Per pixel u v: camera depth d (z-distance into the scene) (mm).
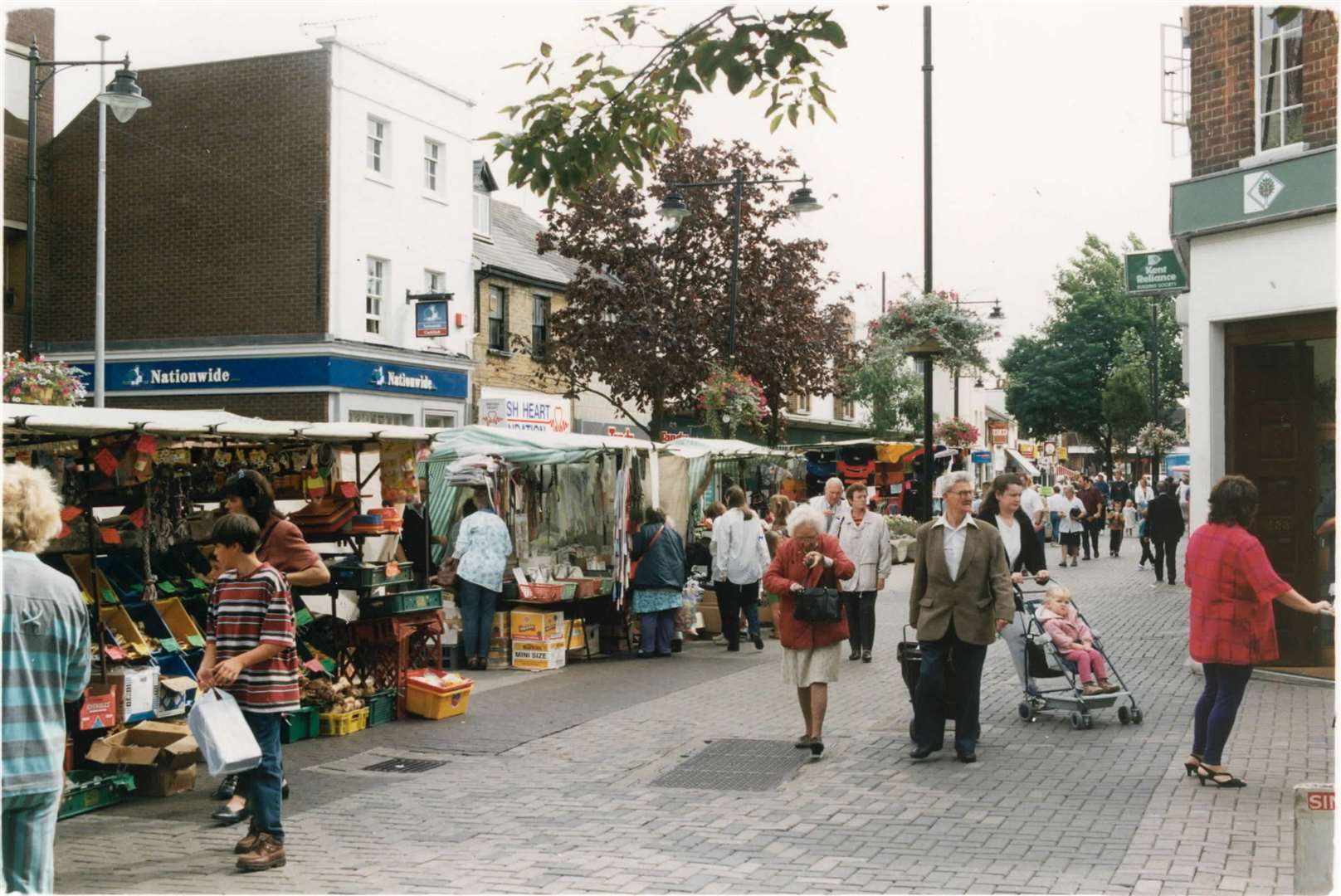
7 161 25641
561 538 15680
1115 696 9672
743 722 10445
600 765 8891
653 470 16203
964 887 5883
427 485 13602
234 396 25141
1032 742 9258
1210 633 7586
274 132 24984
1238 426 12070
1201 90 12367
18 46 25719
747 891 5918
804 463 25062
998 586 8578
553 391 32938
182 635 9016
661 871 6273
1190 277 12406
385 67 26250
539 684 12547
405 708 10641
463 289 29141
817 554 9109
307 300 24703
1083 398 59625
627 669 13641
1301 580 11680
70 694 4461
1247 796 7422
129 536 8781
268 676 6465
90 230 26281
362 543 10945
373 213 25906
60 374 15648
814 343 29312
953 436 41125
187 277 25641
